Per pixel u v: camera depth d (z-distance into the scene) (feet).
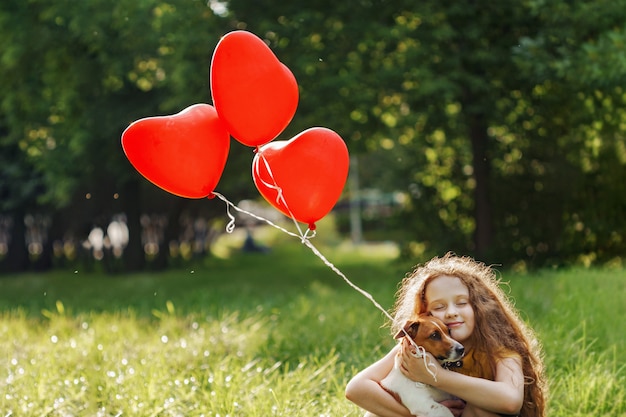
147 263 79.61
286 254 109.91
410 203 60.49
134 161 13.50
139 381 19.61
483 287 12.27
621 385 18.66
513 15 51.70
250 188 67.62
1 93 63.05
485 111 51.08
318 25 49.44
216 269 76.23
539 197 55.93
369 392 12.01
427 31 50.42
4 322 30.76
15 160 71.15
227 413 17.46
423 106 51.96
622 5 46.01
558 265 54.03
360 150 56.59
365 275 57.93
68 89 61.05
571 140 55.31
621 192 53.78
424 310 12.20
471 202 59.41
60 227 78.69
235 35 13.34
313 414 17.31
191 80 49.39
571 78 44.91
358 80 49.03
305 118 51.08
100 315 32.71
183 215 83.61
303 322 28.60
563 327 23.63
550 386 18.63
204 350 23.48
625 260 52.80
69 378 20.43
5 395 18.85
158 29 53.01
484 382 11.45
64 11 57.11
